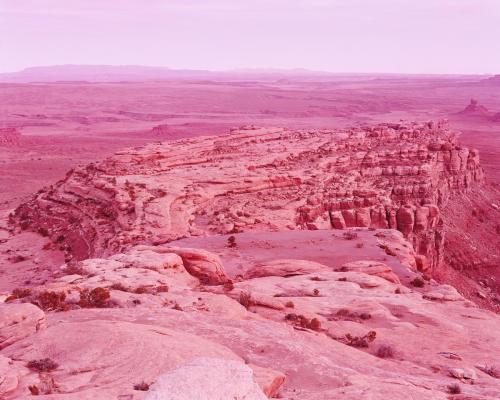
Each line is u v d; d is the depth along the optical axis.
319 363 14.66
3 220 64.69
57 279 25.28
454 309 27.44
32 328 14.14
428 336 21.88
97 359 12.38
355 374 14.23
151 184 59.31
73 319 17.75
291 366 14.50
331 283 29.36
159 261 29.12
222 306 21.67
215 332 16.84
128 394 10.55
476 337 22.72
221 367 7.07
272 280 30.48
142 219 49.75
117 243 44.41
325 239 43.53
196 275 31.03
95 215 55.47
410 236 59.81
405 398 11.84
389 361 18.42
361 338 20.70
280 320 21.95
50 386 11.20
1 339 13.53
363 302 25.62
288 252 40.06
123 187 58.72
